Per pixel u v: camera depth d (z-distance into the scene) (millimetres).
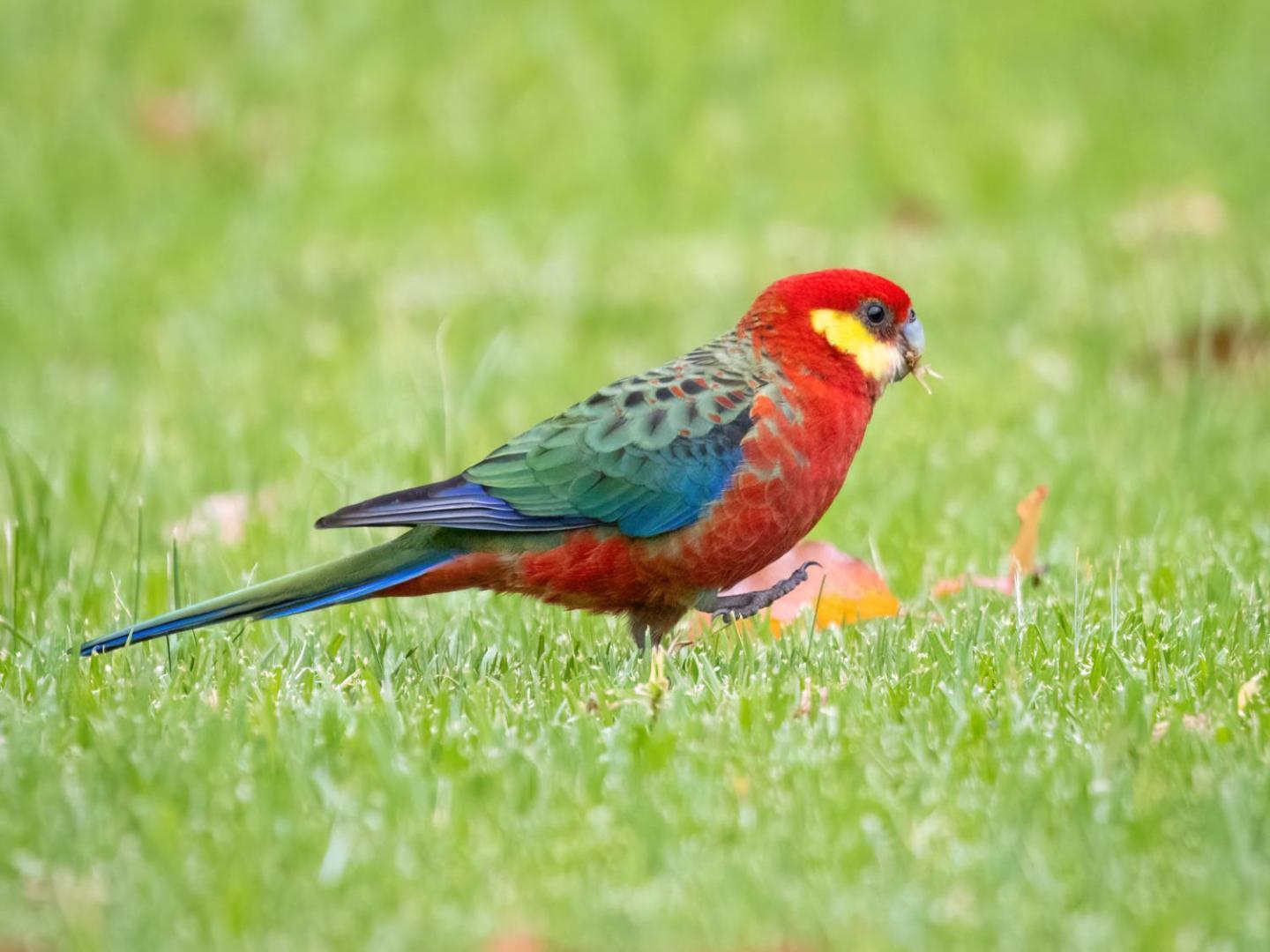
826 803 6352
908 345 8977
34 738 6996
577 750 6887
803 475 8469
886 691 7594
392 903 5664
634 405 8398
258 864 5906
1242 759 6695
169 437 13680
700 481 8266
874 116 25156
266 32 26516
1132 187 23141
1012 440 12953
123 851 6020
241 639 8945
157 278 19828
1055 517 11281
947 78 26047
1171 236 19812
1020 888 5715
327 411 14312
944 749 6941
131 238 21422
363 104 25484
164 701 7617
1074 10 27688
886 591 9375
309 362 16156
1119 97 25594
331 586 8219
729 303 18219
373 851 6016
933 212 22969
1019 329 16422
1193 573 9664
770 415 8391
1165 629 8531
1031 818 6219
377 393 14562
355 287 18984
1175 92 25703
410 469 12359
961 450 12719
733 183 23797
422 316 17938
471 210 23047
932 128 24875
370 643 8680
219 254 20922
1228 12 27500
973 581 9688
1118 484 11828
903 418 13773
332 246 21344
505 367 15875
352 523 8023
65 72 25469
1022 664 8031
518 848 6055
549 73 26188
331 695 7543
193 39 26438
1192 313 16094
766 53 26609
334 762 6824
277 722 7227
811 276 8789
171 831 6031
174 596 9047
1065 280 18047
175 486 12391
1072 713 7426
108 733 7113
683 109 25469
